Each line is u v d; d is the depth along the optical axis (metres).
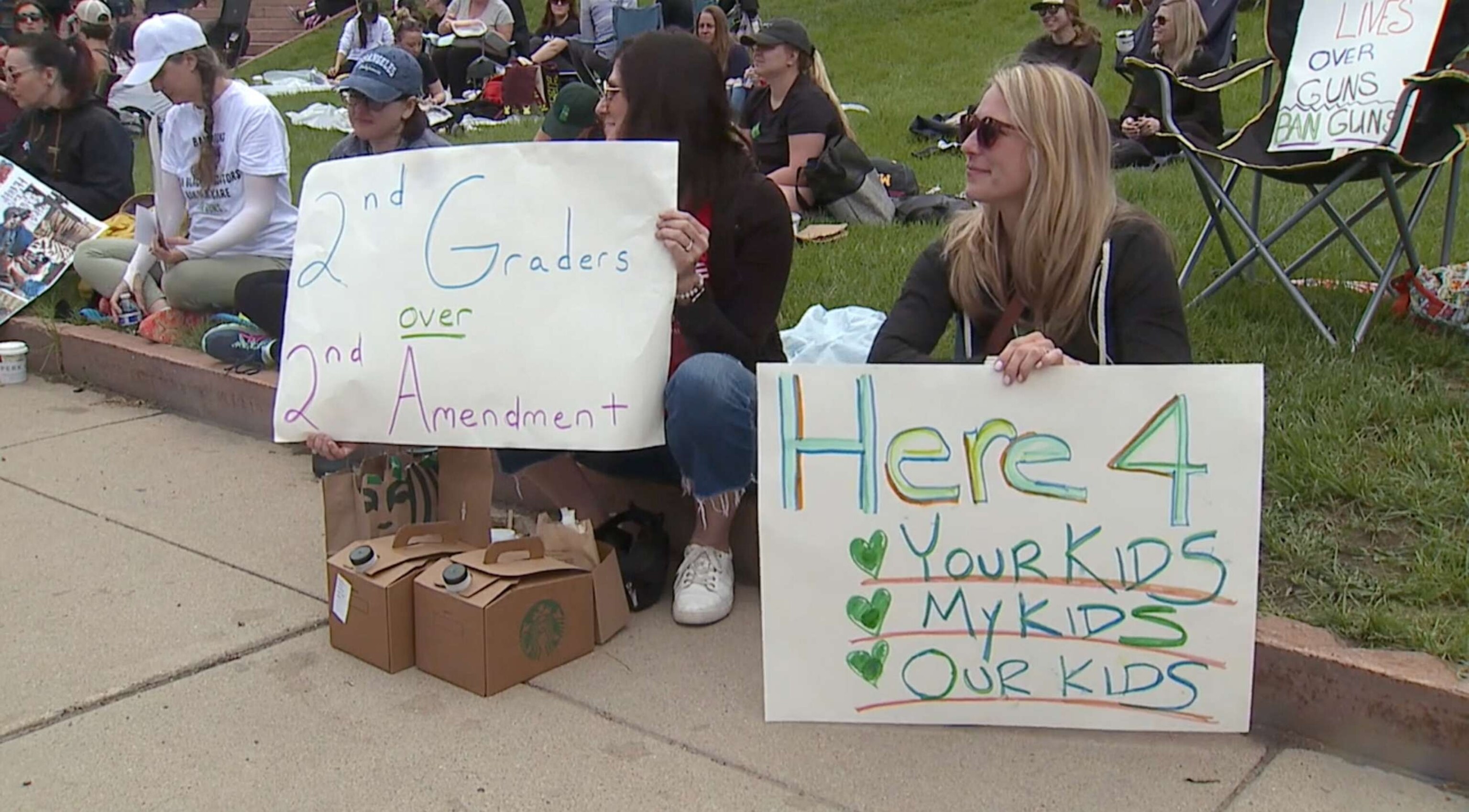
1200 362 3.91
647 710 2.73
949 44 12.57
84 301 5.78
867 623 2.62
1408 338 3.96
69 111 5.89
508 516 3.75
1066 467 2.51
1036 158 2.62
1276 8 4.71
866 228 6.05
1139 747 2.55
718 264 3.05
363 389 2.98
